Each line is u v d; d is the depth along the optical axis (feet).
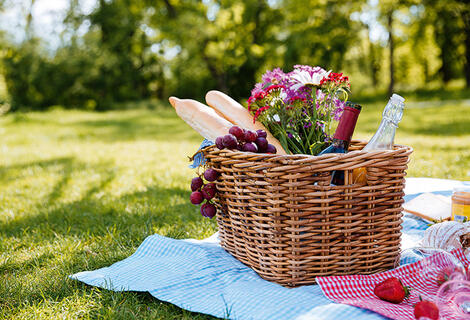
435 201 7.84
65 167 18.56
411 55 88.63
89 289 5.99
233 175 5.40
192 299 5.29
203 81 85.05
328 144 5.88
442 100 60.54
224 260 6.25
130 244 8.05
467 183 9.92
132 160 20.12
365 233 5.15
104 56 78.84
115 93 82.69
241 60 75.20
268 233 5.10
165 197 12.05
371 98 73.05
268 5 77.41
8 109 71.51
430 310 4.10
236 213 5.66
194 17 70.90
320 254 5.11
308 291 5.03
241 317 4.71
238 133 5.31
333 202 4.91
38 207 11.80
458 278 4.48
